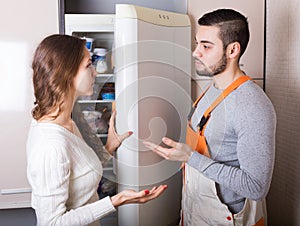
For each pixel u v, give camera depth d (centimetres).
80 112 104
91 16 218
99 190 134
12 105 221
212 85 113
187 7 232
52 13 219
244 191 134
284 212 217
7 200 224
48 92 121
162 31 177
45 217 118
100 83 103
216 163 136
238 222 146
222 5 235
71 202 125
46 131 121
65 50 121
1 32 217
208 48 144
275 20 226
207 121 117
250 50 240
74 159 123
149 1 267
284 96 217
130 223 132
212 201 144
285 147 216
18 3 217
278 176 226
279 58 222
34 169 118
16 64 219
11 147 223
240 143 137
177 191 119
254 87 142
